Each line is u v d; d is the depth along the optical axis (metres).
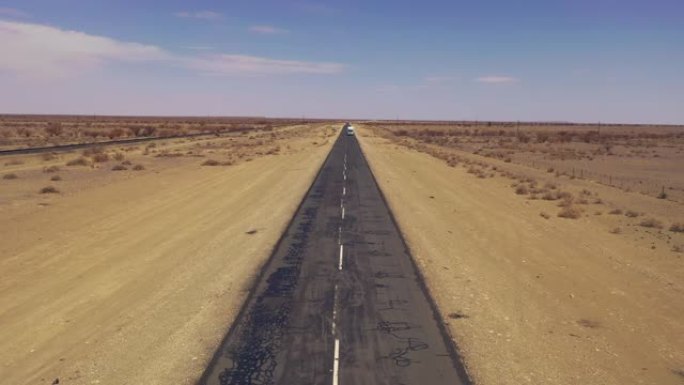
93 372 10.60
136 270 17.30
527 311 14.20
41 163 45.16
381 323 13.15
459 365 10.95
